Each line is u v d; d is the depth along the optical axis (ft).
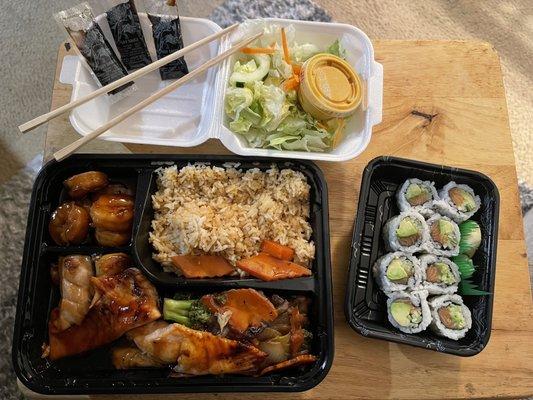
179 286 1.18
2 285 1.75
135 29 1.38
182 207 1.25
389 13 2.08
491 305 1.20
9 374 1.67
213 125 1.27
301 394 1.22
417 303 1.23
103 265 1.18
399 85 1.48
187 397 1.21
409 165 1.28
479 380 1.25
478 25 2.11
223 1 1.99
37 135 1.92
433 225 1.30
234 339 1.16
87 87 1.35
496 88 1.49
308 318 1.21
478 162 1.42
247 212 1.26
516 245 1.37
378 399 1.22
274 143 1.28
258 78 1.33
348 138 1.33
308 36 1.39
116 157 1.23
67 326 1.16
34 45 2.02
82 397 1.21
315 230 1.24
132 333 1.16
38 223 1.19
